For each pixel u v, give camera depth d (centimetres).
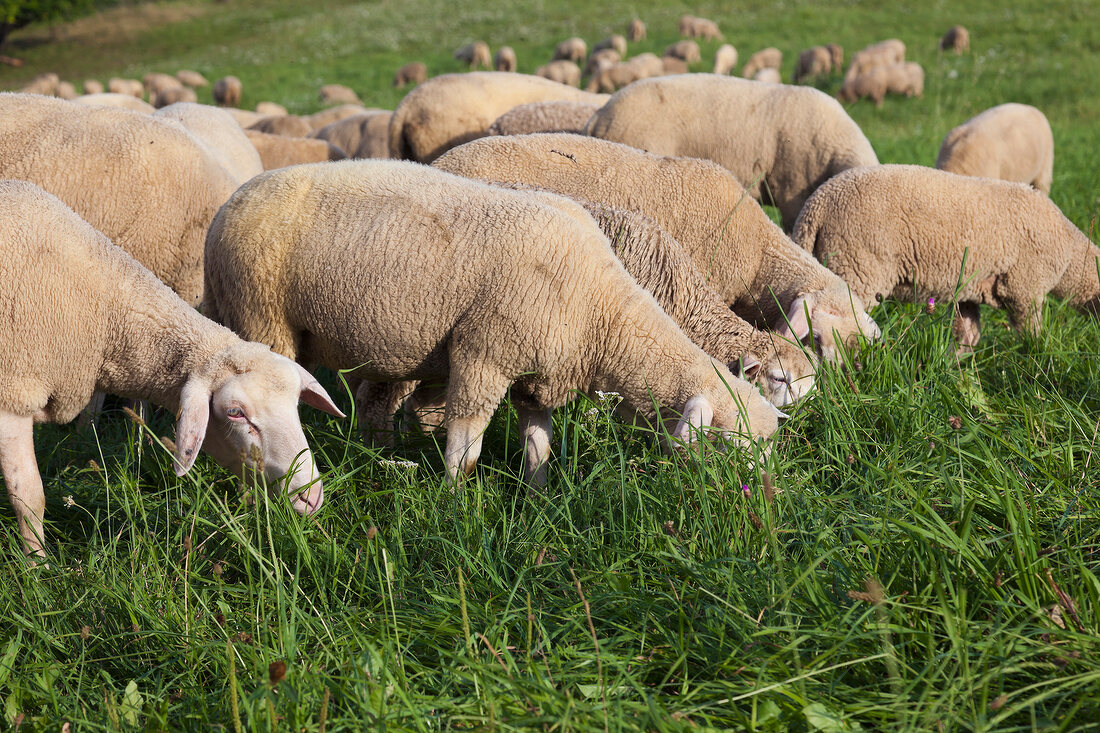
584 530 352
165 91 2472
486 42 3197
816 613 291
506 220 420
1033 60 2177
